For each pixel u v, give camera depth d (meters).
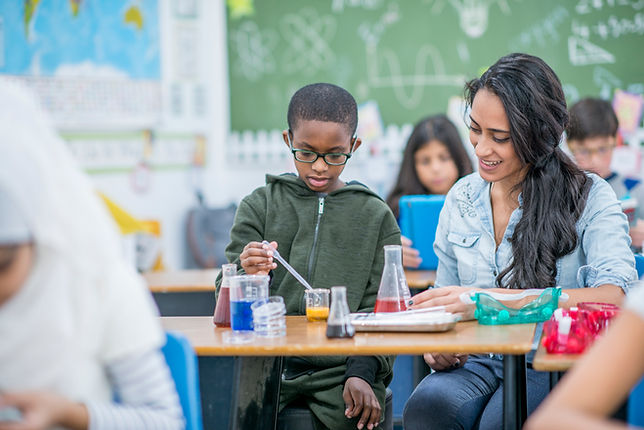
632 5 5.18
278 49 5.31
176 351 1.32
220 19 5.28
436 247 2.29
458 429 1.91
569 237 2.02
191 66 5.19
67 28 4.72
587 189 2.06
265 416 1.72
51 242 1.03
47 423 1.00
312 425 2.01
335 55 5.31
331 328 1.62
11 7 4.60
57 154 1.08
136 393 1.13
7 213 1.00
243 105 5.33
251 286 1.74
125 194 4.94
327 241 2.14
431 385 1.98
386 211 2.17
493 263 2.13
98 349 1.10
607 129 3.65
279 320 1.69
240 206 2.25
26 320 1.04
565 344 1.50
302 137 2.09
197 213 5.12
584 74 5.25
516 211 2.10
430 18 5.27
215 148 5.33
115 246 1.12
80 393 1.08
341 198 2.19
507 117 1.97
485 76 2.03
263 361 1.71
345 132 2.11
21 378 1.06
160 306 3.33
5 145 1.02
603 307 1.70
